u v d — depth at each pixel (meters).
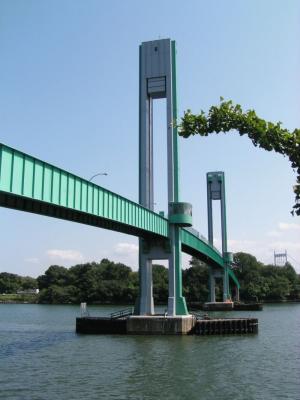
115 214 52.62
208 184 160.88
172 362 44.22
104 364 43.31
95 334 69.44
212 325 68.75
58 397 31.30
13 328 84.62
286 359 46.50
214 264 150.38
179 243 74.06
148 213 63.88
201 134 11.59
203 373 39.16
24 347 56.34
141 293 73.50
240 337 65.81
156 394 31.97
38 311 155.75
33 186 36.84
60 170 41.09
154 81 78.50
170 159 75.88
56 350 52.88
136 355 48.38
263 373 39.41
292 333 72.31
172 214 73.44
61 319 111.44
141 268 74.19
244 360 45.66
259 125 10.90
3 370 40.78
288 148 10.73
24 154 35.91
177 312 71.06
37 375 38.50
